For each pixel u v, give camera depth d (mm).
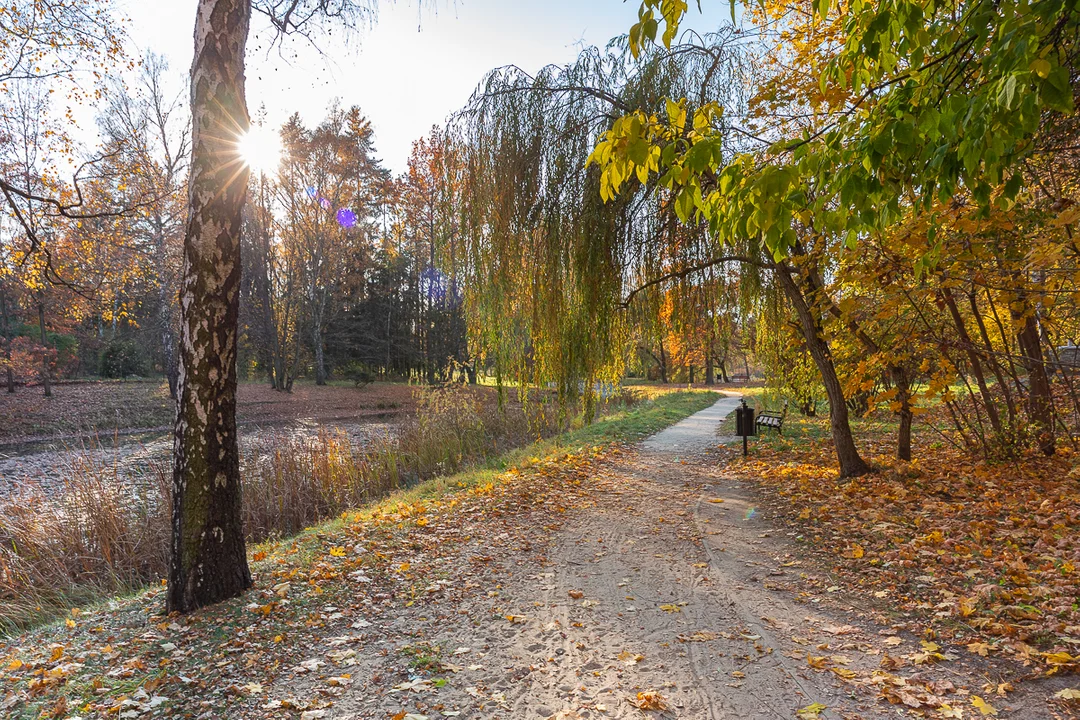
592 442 15055
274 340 32562
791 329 9117
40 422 20141
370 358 39062
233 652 4062
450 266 8438
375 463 12250
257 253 32750
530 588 5180
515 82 8156
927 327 7336
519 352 8453
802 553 5613
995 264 5758
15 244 14062
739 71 7980
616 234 8055
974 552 4820
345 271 35156
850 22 2875
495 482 10055
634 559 5875
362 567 5773
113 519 7426
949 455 9055
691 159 2430
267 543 7602
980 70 2736
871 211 2662
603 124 7805
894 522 5996
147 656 4055
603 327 8148
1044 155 5047
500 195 7973
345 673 3734
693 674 3498
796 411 19656
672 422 19516
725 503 8086
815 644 3744
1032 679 3035
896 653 3504
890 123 2418
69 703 3416
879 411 15148
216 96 4957
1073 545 4559
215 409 5004
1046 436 7809
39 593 6273
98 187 14617
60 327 28484
